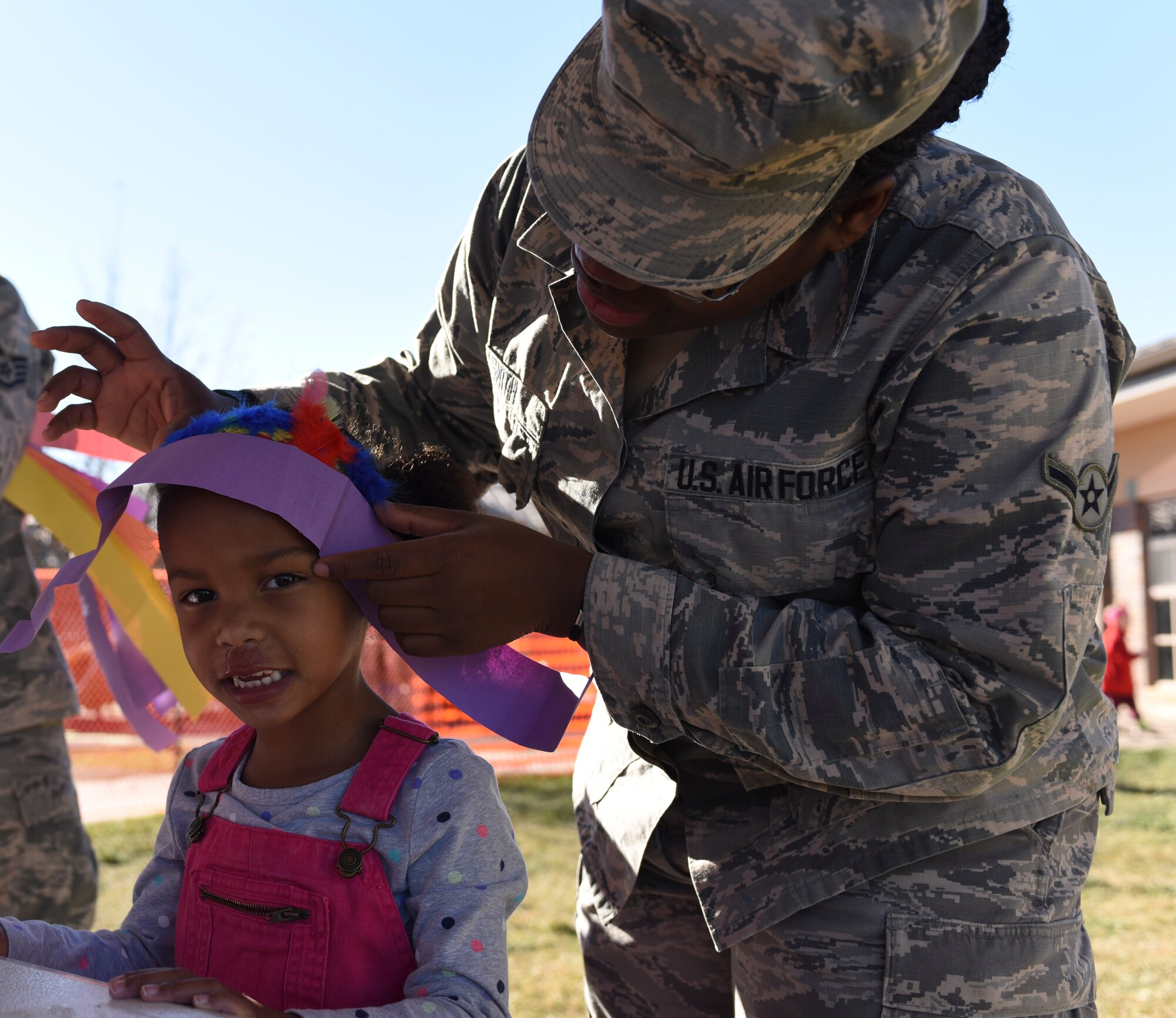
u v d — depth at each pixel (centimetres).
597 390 143
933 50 98
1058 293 121
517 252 161
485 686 135
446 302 181
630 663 123
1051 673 116
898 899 129
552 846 612
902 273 127
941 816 128
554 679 139
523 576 123
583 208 110
